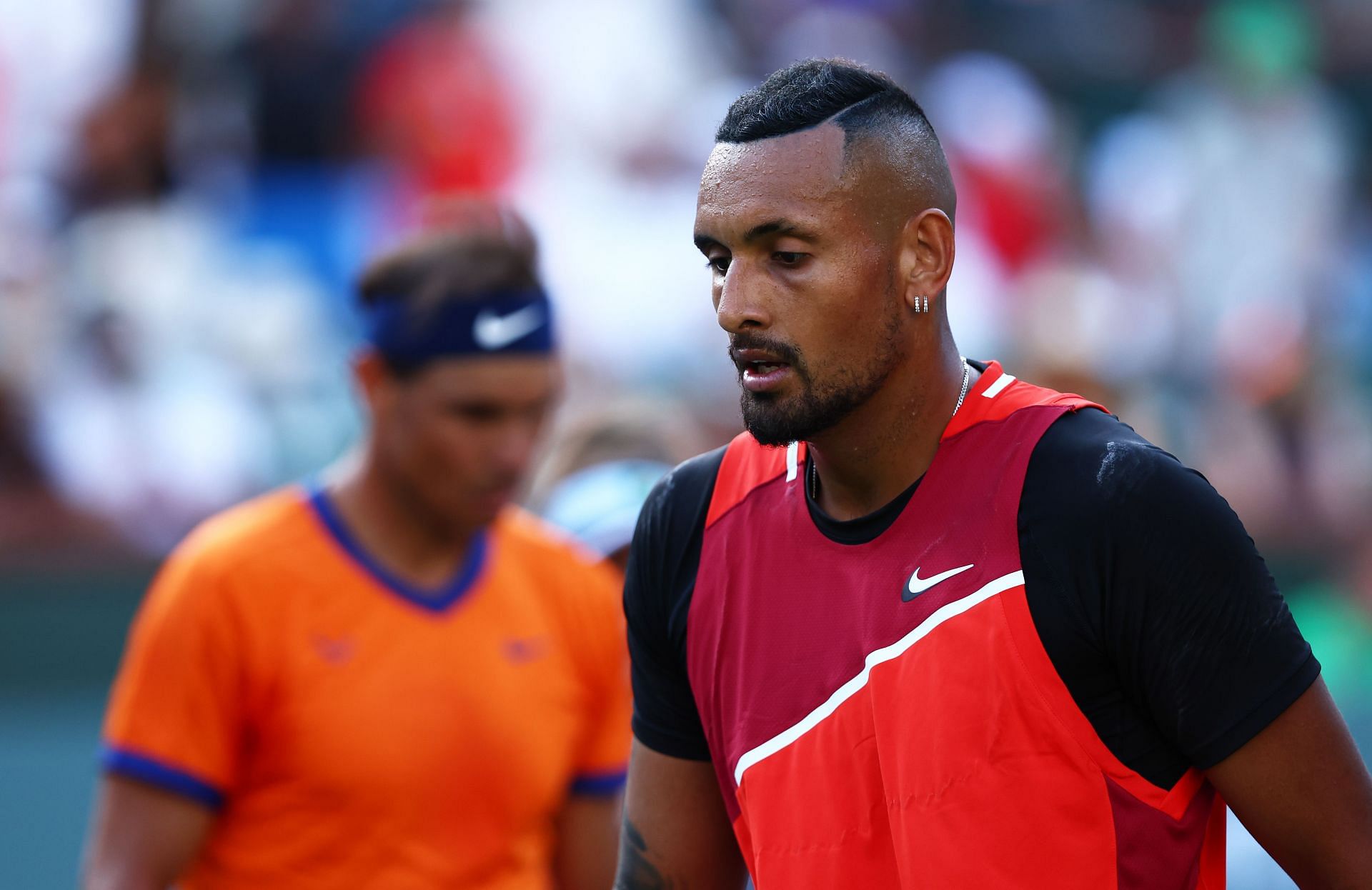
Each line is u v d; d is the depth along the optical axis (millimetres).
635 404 11617
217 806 8539
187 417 20812
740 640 5695
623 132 24734
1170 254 25719
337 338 22328
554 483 11148
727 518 5941
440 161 23594
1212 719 4996
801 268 5191
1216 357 25109
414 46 23938
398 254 8992
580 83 24703
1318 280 26203
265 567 8703
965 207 24781
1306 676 5051
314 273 22688
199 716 8461
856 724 5285
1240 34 26719
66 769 18094
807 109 5277
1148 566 4996
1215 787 5203
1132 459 5113
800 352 5199
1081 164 26609
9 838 17484
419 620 8891
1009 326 24406
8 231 21031
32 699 18406
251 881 8594
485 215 9234
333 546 8891
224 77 23203
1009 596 5102
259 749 8609
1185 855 5133
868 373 5266
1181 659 4988
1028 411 5414
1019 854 4941
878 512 5496
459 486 8875
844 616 5438
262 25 23359
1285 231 25938
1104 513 5055
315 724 8562
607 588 9727
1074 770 5012
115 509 20031
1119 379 23953
